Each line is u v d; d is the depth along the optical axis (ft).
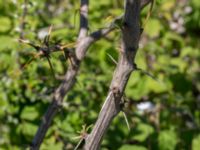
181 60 15.65
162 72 14.97
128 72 6.28
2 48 12.35
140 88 13.84
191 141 13.65
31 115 12.32
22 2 12.48
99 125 6.52
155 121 14.05
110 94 6.35
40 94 12.40
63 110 12.22
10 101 12.66
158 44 16.20
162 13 16.52
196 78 16.48
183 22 17.31
